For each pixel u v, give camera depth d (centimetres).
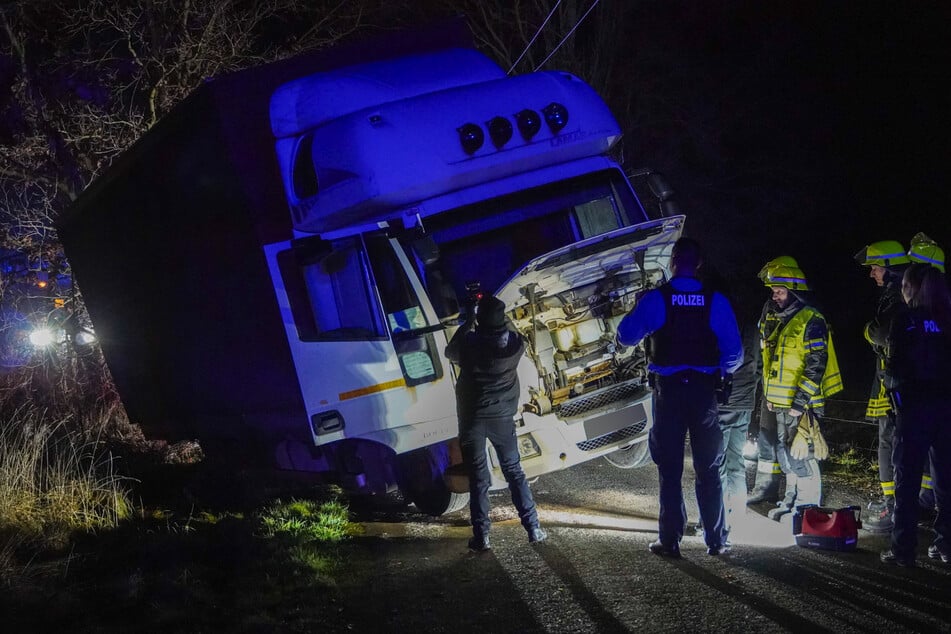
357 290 685
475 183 705
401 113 685
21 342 1347
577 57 1838
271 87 727
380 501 851
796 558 564
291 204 700
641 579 525
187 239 842
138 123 1338
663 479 569
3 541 608
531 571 555
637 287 682
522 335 666
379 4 1543
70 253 1205
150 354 1035
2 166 1347
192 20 1356
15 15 1314
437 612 492
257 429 823
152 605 493
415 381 682
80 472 762
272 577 550
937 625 438
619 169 753
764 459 683
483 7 1811
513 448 623
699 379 554
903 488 539
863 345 2095
